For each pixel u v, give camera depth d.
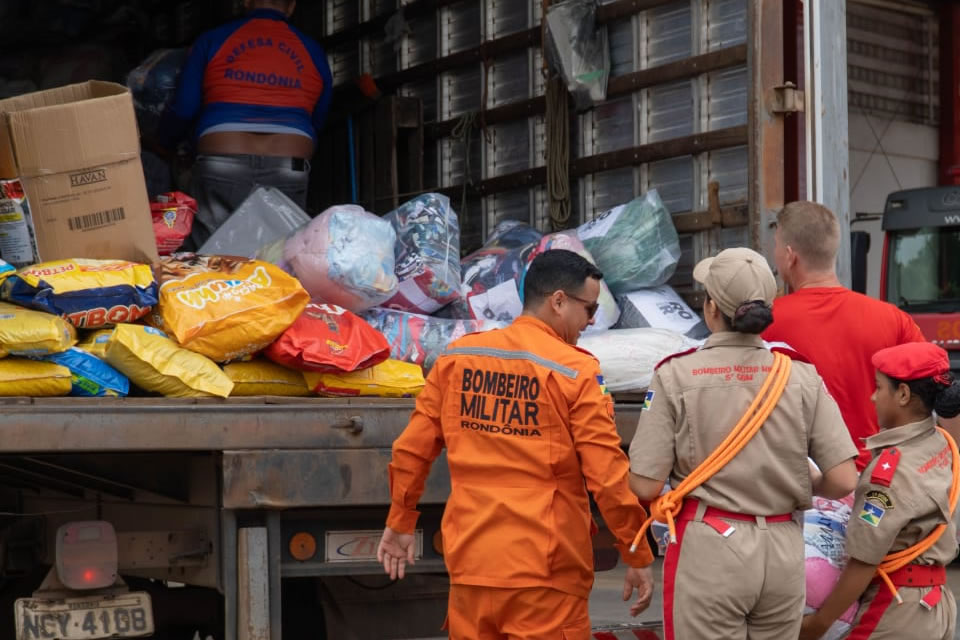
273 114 5.50
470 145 5.48
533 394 2.98
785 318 3.73
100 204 3.70
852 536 3.16
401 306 4.33
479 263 4.68
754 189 4.30
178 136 5.68
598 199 4.95
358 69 6.07
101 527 3.26
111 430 3.04
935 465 3.18
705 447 3.03
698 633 2.99
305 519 3.39
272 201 4.75
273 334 3.53
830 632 3.36
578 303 3.13
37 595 3.25
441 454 3.43
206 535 3.40
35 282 3.35
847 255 4.42
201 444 3.14
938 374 3.18
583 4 4.88
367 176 5.87
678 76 4.61
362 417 3.31
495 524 2.97
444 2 5.58
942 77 18.59
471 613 3.03
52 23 6.35
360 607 3.84
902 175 18.17
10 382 3.22
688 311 4.58
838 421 3.08
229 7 6.43
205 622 4.07
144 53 6.91
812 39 4.36
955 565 8.60
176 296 3.49
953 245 10.17
